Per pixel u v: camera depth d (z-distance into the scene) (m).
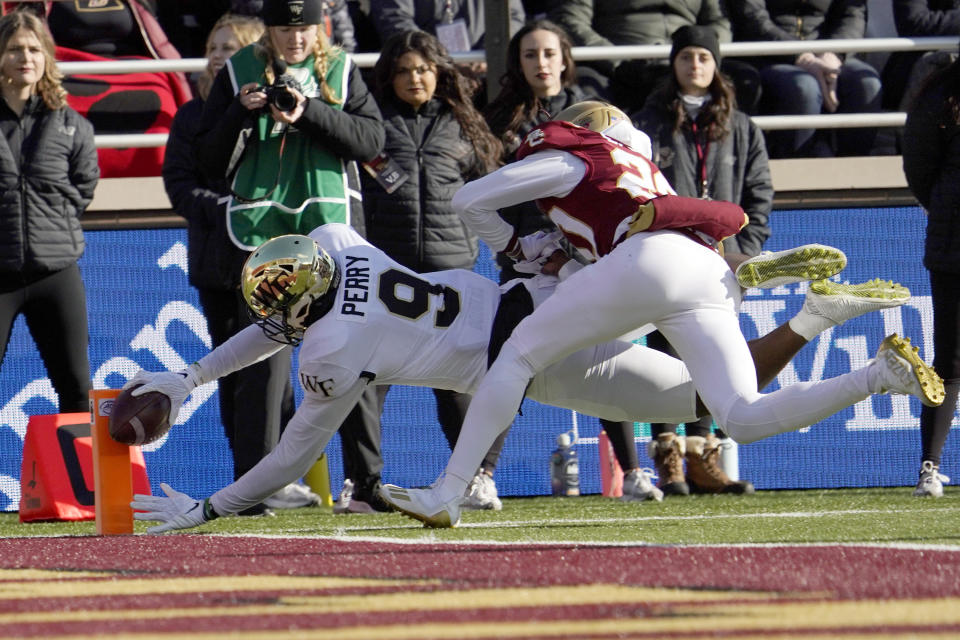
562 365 14.44
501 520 17.23
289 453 14.80
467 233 21.62
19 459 24.14
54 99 21.55
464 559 10.96
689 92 22.30
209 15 28.06
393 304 14.34
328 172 19.02
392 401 24.30
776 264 13.51
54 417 20.73
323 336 14.17
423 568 10.28
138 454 19.56
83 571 10.73
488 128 21.70
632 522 16.20
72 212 21.78
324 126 18.58
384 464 24.23
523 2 28.62
